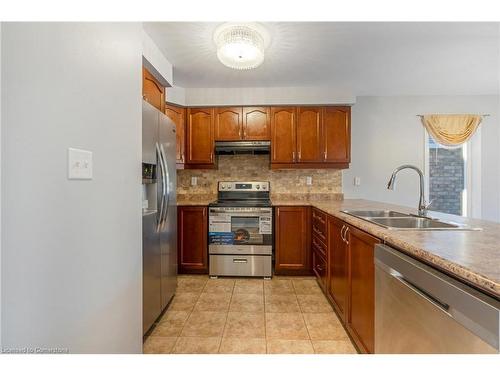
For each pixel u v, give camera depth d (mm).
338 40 2223
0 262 660
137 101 1461
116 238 1223
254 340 1949
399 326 1174
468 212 3840
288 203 3285
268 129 3480
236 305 2500
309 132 3471
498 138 3775
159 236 2141
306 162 3477
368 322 1567
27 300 738
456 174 3846
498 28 2041
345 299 1981
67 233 894
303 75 3002
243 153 3658
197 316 2297
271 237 3188
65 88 887
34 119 763
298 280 3125
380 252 1344
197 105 3436
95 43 1061
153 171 2066
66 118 890
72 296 917
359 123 3807
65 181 884
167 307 2449
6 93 680
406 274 1120
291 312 2361
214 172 3822
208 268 3273
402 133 3793
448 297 881
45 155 802
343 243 2033
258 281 3105
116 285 1221
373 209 2447
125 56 1320
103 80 1118
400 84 3332
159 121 2133
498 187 3787
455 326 854
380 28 2043
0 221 660
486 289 782
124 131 1306
